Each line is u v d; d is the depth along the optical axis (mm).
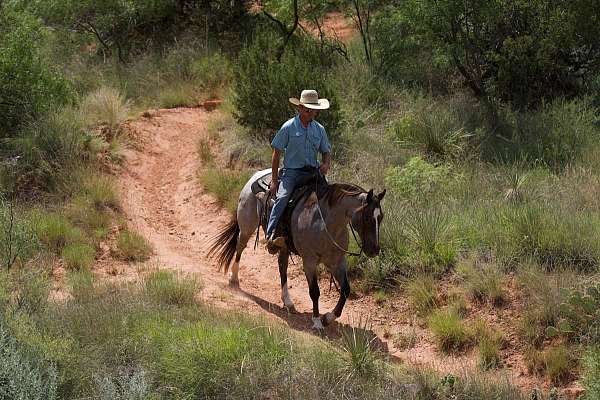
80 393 9039
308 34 22906
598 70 19875
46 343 9156
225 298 12023
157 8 25094
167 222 15570
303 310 12102
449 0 18547
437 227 12773
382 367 9734
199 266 13688
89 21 24844
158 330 9883
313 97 10906
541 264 11773
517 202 13766
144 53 23797
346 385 9195
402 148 17250
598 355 9516
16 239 12453
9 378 8586
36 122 16750
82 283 11773
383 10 21750
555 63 19766
